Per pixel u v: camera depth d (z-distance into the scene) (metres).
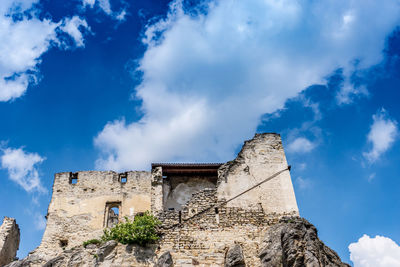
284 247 22.19
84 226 30.62
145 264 23.09
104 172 33.16
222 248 24.16
